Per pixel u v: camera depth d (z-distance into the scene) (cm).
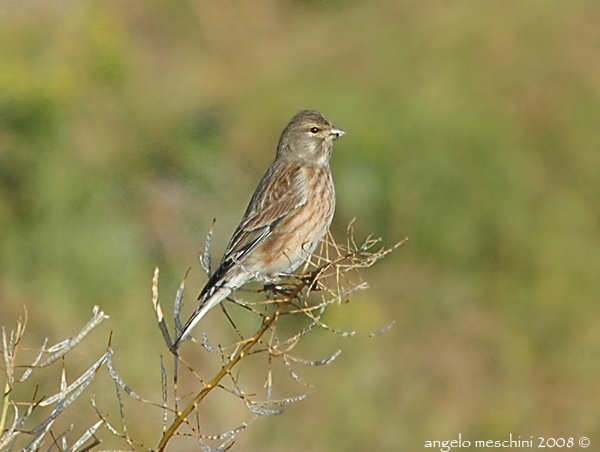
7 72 1602
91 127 1662
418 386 1412
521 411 1396
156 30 2145
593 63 2009
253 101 1938
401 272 1575
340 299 662
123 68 1842
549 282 1571
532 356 1474
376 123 1791
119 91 1788
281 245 1011
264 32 2212
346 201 1631
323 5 2264
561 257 1606
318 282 682
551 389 1434
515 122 1861
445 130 1772
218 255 1560
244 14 2227
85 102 1714
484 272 1598
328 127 1042
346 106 1859
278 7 2275
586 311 1535
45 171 1498
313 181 1028
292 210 1012
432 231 1611
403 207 1638
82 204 1491
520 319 1525
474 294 1561
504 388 1427
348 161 1681
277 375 1344
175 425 618
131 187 1585
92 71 1802
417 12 2178
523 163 1742
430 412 1381
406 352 1459
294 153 1041
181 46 2136
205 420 1256
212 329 1338
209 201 1653
